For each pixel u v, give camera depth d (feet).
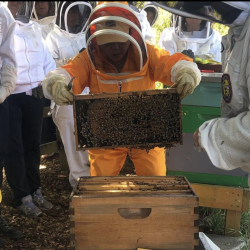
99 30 3.85
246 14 2.78
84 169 6.52
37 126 6.05
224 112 3.45
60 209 6.37
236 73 3.02
